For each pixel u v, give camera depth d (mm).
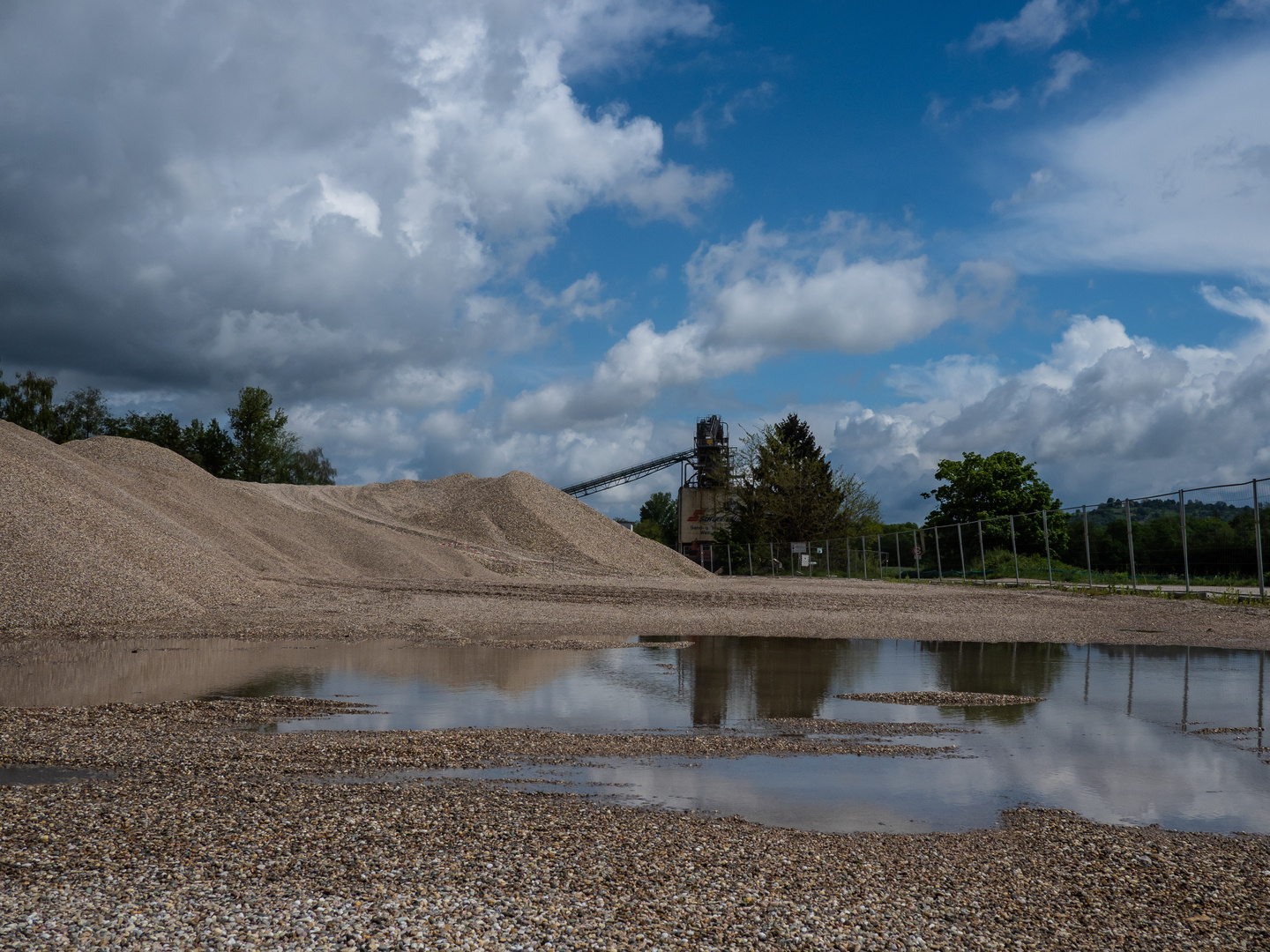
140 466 30828
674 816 5352
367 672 11039
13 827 4832
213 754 6719
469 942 3457
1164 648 14055
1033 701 9398
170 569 18688
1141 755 7043
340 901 3848
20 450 20859
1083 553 28672
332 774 6219
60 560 16328
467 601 21766
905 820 5398
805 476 60438
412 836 4781
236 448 72125
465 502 49688
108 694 9328
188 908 3750
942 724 8234
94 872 4172
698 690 9977
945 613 20344
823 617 19266
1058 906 4078
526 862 4414
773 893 4113
